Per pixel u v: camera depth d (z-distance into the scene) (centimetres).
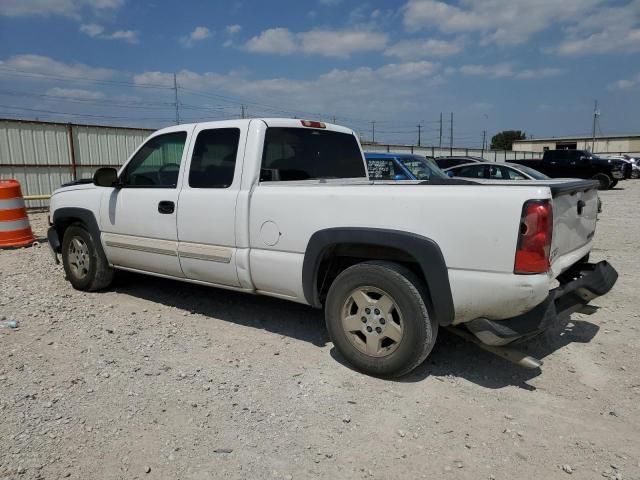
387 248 384
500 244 328
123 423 321
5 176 1633
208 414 333
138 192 526
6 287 623
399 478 273
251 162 445
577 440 306
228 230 450
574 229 394
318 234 395
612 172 2392
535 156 5600
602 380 383
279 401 351
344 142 550
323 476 274
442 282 347
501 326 341
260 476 273
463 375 392
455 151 4494
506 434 313
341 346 396
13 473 270
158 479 270
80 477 269
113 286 633
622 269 731
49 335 466
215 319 516
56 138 1748
